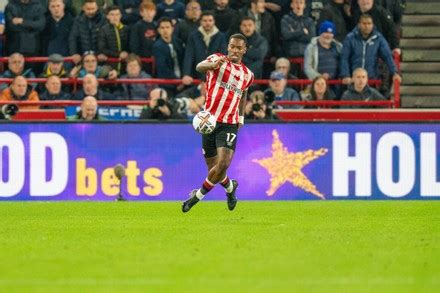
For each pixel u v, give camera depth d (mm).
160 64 69688
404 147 60625
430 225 44812
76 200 60344
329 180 60875
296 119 66438
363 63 69625
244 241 38219
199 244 37344
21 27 71000
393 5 74125
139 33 70625
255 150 60875
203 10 73438
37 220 47438
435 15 73812
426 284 28609
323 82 67438
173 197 60875
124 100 67750
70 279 29547
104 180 60688
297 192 60906
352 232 41531
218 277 29750
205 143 47938
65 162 60500
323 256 34125
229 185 47500
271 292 27203
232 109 46625
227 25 70938
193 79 68812
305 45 71000
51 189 60438
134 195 60812
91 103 62688
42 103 64750
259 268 31484
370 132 60688
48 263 32750
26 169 60344
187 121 60688
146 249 35969
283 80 67688
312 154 60875
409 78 72438
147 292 27297
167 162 60781
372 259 33469
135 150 60781
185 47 69562
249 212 51562
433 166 60719
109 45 70062
